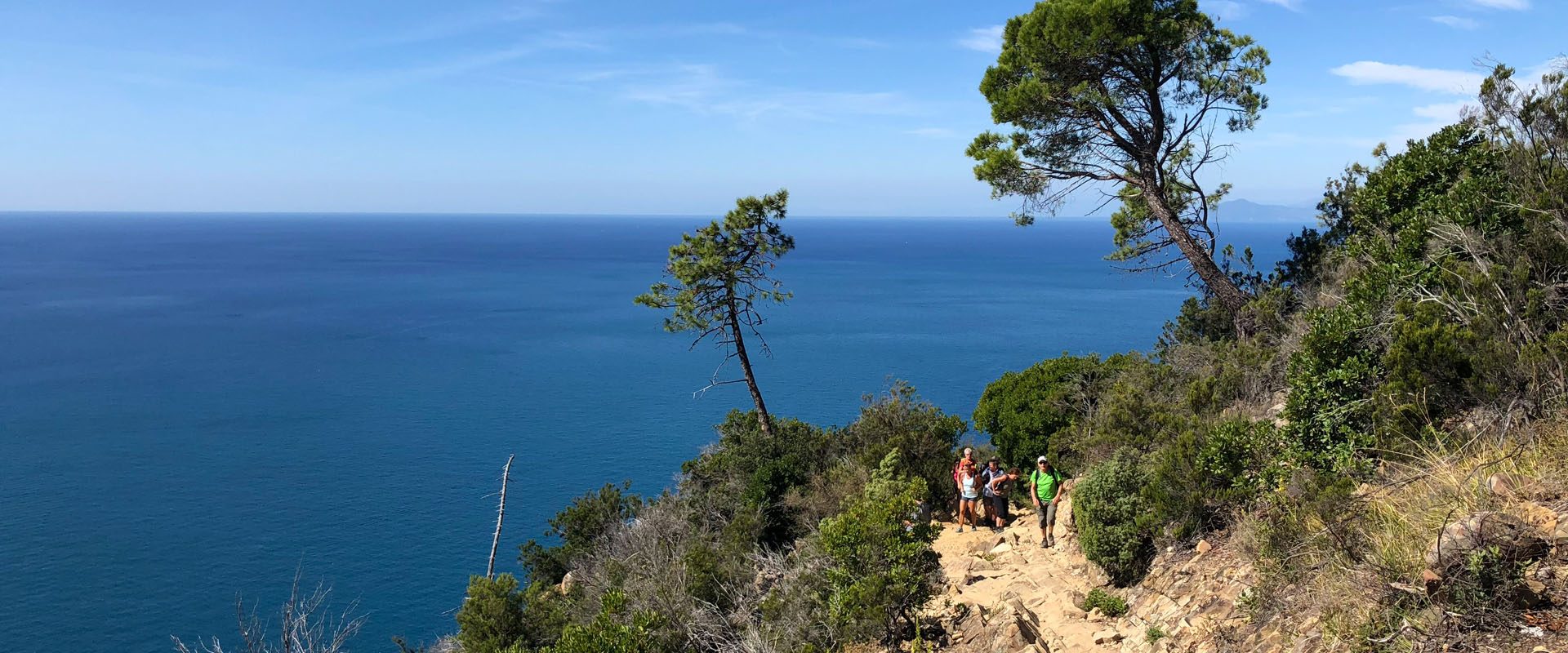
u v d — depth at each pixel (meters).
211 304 162.75
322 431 66.50
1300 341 15.32
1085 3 21.81
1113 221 27.44
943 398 75.38
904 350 102.81
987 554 14.62
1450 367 9.02
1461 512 6.54
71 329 126.12
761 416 28.83
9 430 67.12
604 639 11.32
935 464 20.50
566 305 164.50
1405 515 7.09
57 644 32.84
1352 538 7.31
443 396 79.94
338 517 46.44
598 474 53.88
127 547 42.41
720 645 12.44
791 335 117.25
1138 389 17.08
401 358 102.62
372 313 149.62
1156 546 10.66
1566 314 9.17
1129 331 119.31
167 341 115.31
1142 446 15.03
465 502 48.66
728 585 14.55
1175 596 9.31
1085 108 22.78
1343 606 6.53
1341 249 20.28
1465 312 9.85
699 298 28.98
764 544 19.53
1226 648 7.45
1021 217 25.31
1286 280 24.27
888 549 11.00
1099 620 10.18
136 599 36.53
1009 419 22.09
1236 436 10.86
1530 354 8.09
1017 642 9.23
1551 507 6.04
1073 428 19.00
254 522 45.69
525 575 26.44
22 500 49.69
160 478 54.06
